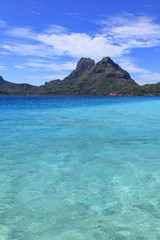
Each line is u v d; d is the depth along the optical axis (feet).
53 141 30.37
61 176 17.29
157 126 45.24
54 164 20.27
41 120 55.47
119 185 15.61
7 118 59.77
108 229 10.41
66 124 47.98
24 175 17.39
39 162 20.79
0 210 12.05
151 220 11.24
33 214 11.69
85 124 48.16
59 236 9.86
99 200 13.35
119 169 18.99
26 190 14.67
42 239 9.64
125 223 10.93
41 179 16.63
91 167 19.49
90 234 10.01
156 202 13.19
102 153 24.26
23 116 66.08
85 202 13.09
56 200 13.32
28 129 40.73
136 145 28.14
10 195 13.92
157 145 28.17
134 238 9.71
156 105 143.23
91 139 31.91
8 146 27.12
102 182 16.16
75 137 33.40
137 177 17.16
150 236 9.88
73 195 14.01
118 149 26.02
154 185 15.67
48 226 10.65
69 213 11.85
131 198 13.65
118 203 12.99
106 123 50.11
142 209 12.35
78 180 16.49
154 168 19.35
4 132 37.35
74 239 9.64
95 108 109.19
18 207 12.41
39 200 13.30
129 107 119.55
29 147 26.71
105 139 31.99
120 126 45.24
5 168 18.98
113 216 11.60
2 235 9.91
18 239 9.62
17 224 10.78
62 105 139.03
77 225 10.73
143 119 59.11
